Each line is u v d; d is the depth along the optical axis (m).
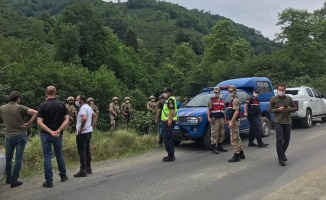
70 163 8.99
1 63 24.69
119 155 9.95
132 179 6.94
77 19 60.00
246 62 38.69
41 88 22.17
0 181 7.16
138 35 133.50
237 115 8.22
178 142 11.26
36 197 5.99
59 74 24.69
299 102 14.06
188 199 5.50
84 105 7.43
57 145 6.86
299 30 39.12
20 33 76.44
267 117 12.62
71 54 53.81
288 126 7.85
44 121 6.71
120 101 28.98
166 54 111.75
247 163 8.02
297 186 5.91
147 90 66.94
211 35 62.53
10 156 6.90
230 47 60.19
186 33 133.50
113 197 5.77
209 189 6.00
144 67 77.00
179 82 70.56
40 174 7.85
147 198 5.63
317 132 12.80
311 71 32.91
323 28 38.66
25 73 23.08
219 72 44.69
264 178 6.62
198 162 8.38
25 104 20.69
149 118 13.23
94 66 57.97
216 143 9.48
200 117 9.76
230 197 5.53
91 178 7.20
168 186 6.30
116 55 65.44
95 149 9.94
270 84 13.31
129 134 10.99
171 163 8.42
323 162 7.70
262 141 11.07
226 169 7.48
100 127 18.41
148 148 10.86
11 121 6.80
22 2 171.12
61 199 5.80
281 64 33.47
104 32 61.84
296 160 8.09
